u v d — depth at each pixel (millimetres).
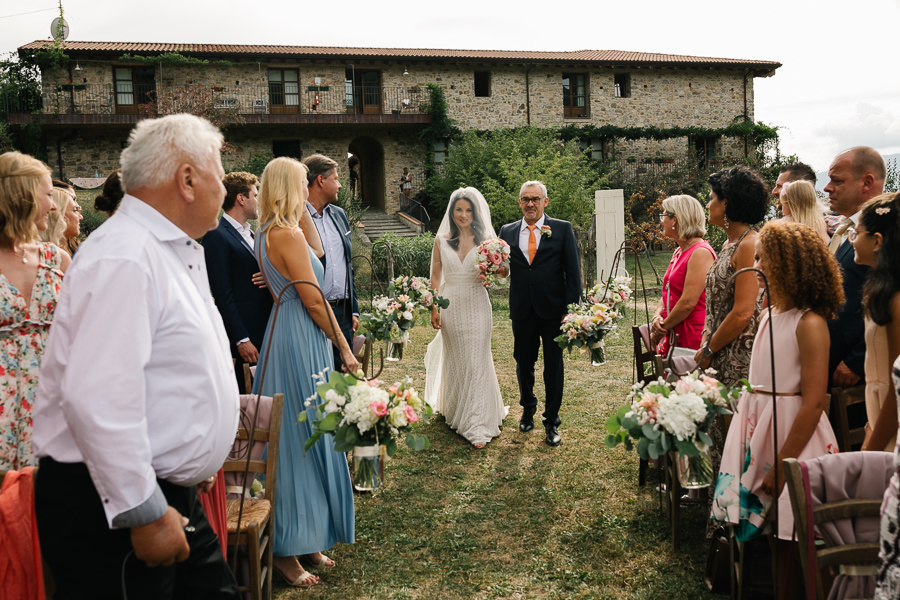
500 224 20281
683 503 3637
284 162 3104
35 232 2750
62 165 20688
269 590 2664
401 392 2703
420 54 23234
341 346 3051
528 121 24297
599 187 22062
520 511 3781
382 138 23828
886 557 1604
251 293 3625
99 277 1526
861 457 1934
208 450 1737
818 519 1854
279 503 3039
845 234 3213
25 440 2732
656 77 25250
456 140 23625
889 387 2365
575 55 25750
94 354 1482
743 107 26109
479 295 5016
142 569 1621
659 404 2512
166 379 1649
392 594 2943
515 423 5367
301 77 22609
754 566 2709
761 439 2490
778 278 2424
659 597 2857
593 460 4520
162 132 1708
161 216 1712
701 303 3682
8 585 1740
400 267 14562
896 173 16219
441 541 3439
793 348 2432
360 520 3699
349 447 2562
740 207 3102
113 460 1466
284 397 2943
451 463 4547
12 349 2711
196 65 21391
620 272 11180
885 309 2299
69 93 20328
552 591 2943
